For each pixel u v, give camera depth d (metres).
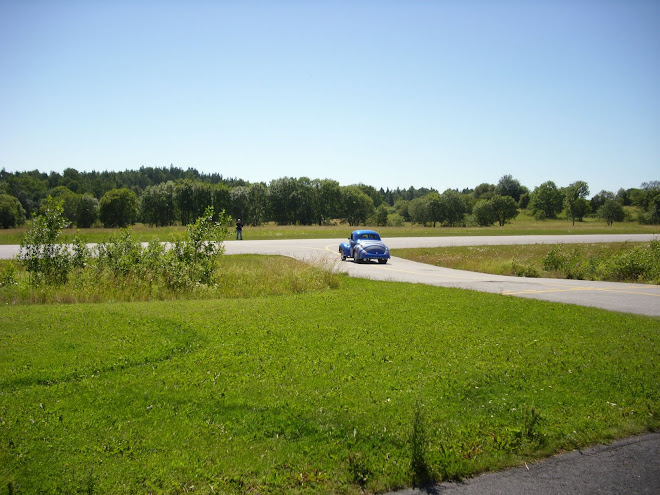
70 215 107.38
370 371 7.27
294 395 6.26
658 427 5.80
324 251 34.12
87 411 5.64
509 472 4.82
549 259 26.92
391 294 15.05
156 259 16.33
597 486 4.57
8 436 5.02
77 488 4.20
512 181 170.25
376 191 185.25
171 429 5.25
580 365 7.77
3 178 179.12
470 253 34.94
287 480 4.44
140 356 7.66
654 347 8.95
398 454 4.92
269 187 125.56
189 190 118.19
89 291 14.21
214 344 8.55
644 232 64.44
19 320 9.96
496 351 8.45
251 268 19.88
